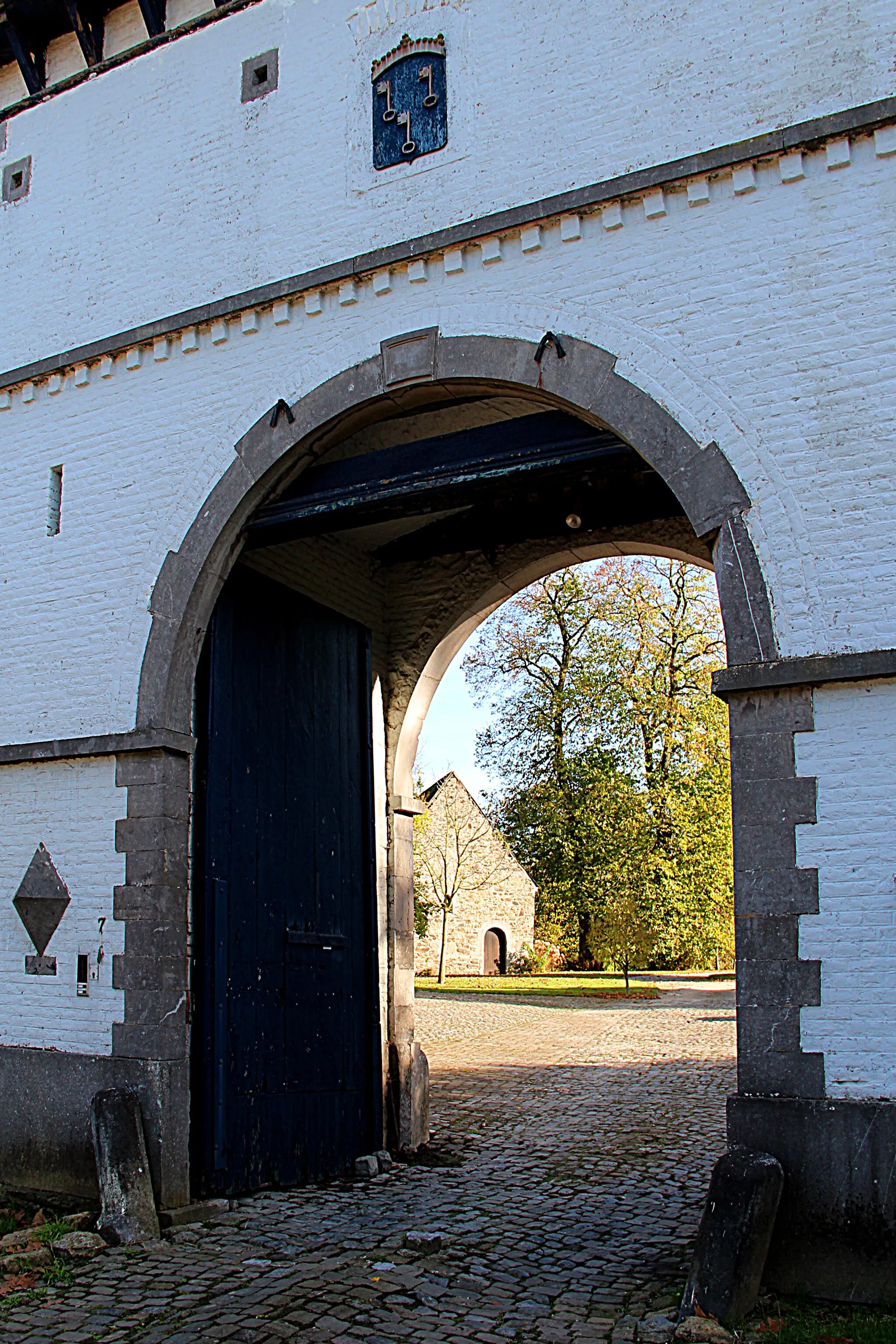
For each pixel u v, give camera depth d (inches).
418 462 280.4
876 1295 196.1
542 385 257.4
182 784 296.8
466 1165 339.6
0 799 318.3
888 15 234.5
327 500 292.7
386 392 278.7
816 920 212.5
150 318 322.3
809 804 216.5
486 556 390.3
